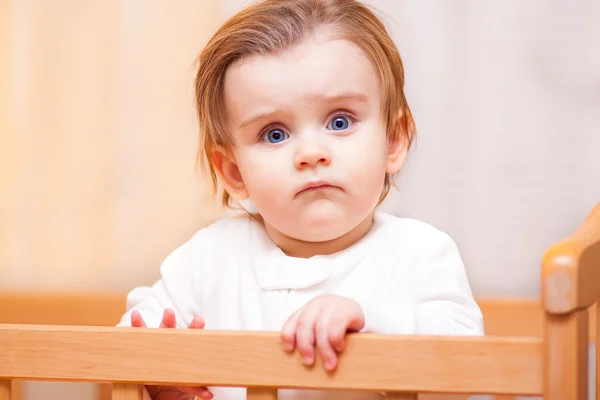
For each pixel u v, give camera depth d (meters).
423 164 2.20
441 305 1.23
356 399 1.24
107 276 2.31
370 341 1.01
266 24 1.26
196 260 1.43
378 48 1.29
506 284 2.18
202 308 1.39
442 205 2.19
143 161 2.30
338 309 1.03
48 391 2.35
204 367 1.05
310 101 1.22
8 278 2.34
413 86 2.20
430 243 1.31
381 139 1.26
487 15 2.19
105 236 2.31
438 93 2.20
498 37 2.19
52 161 2.33
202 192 2.27
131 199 2.30
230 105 1.28
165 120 2.29
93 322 2.08
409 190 2.19
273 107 1.22
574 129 2.16
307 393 1.25
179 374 1.06
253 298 1.33
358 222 1.26
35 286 2.33
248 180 1.27
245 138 1.26
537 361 0.97
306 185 1.21
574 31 2.17
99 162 2.31
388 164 1.36
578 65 2.16
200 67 1.37
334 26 1.26
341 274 1.30
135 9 2.29
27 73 2.33
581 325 0.96
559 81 2.17
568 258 0.94
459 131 2.19
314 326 1.02
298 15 1.26
